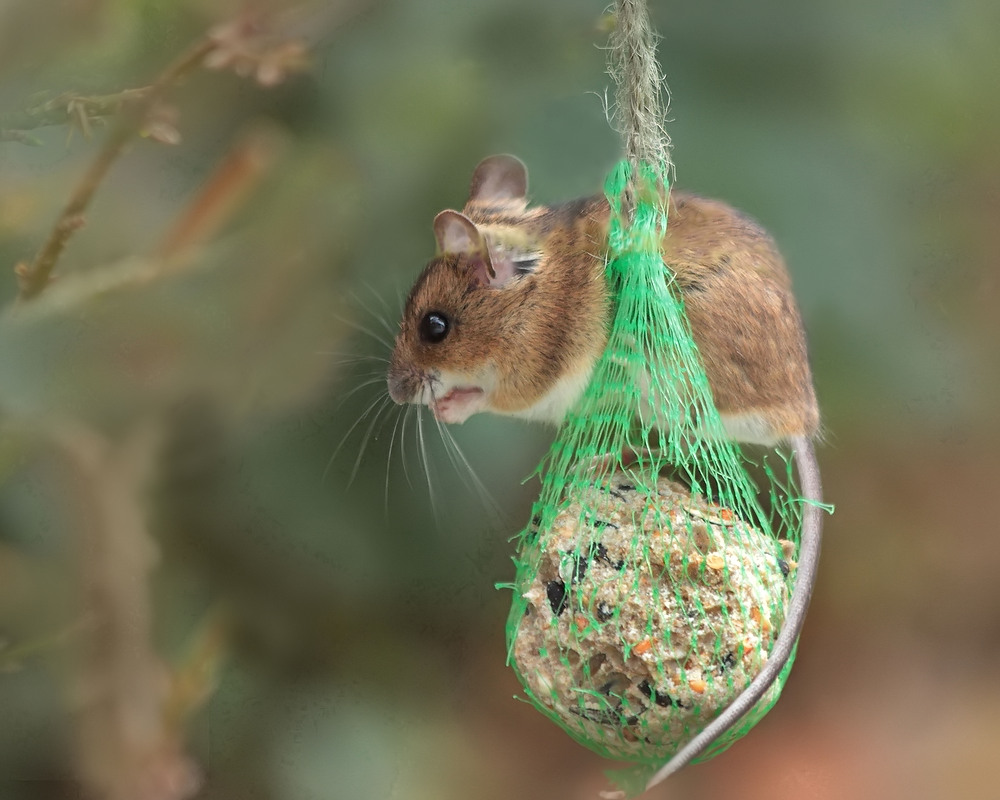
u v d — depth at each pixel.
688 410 2.48
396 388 2.53
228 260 2.50
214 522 2.53
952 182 2.57
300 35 2.44
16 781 2.49
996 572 2.65
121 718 2.45
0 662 2.45
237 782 2.53
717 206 2.51
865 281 2.56
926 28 2.56
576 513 2.47
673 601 2.46
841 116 2.55
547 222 2.52
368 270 2.53
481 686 2.59
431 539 2.55
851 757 2.65
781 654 2.45
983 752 2.65
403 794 2.55
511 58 2.53
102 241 2.48
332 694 2.54
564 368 2.51
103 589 2.45
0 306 2.47
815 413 2.51
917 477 2.64
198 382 2.49
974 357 2.59
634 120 2.46
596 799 2.59
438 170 2.53
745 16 2.54
